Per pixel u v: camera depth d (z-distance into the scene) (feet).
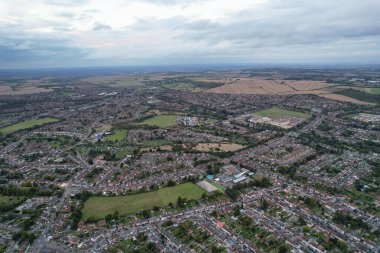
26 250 650.02
